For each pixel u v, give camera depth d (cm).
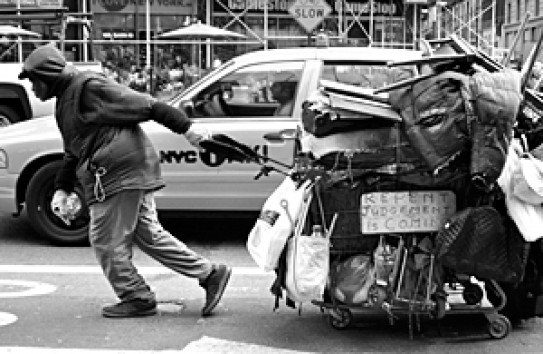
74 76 504
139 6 1969
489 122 422
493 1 2261
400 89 454
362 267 463
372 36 2070
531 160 445
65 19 1633
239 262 695
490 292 497
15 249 738
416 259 460
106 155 497
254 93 734
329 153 456
